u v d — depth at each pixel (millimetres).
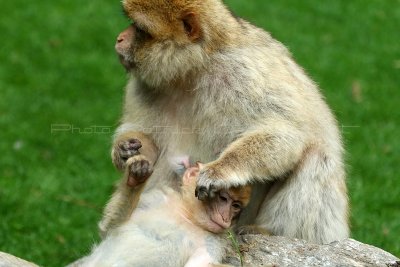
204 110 11203
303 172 11328
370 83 25547
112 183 18781
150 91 11539
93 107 23656
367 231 15977
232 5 30656
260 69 11258
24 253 15289
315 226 11438
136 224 9922
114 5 30703
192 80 11234
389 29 29797
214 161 10508
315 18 30312
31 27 28516
